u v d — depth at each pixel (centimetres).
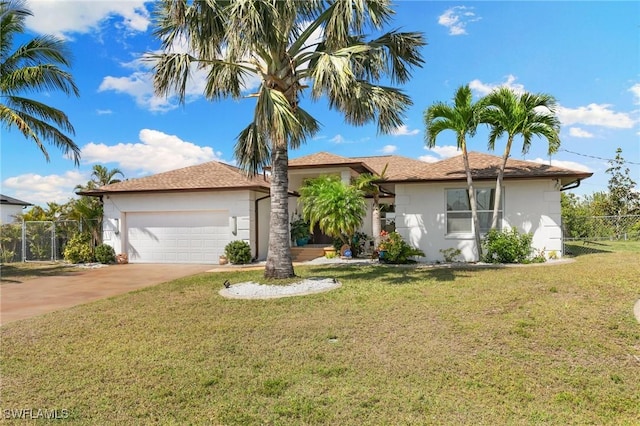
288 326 629
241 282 1033
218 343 558
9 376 462
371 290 874
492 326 576
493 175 1362
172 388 416
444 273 1094
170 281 1167
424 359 472
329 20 898
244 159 1134
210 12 816
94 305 847
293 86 988
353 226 1492
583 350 479
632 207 2647
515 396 375
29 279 1336
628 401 360
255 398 388
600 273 943
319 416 347
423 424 329
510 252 1288
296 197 1983
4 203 2633
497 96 1262
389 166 2398
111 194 1761
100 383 436
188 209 1711
